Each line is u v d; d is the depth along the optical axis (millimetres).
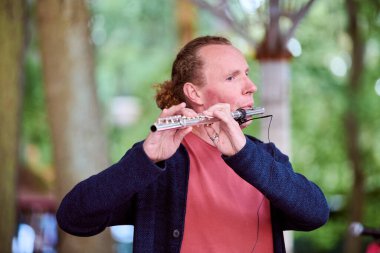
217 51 3557
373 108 18844
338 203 23312
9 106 9516
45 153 22672
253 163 3207
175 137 3246
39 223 20203
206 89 3547
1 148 9469
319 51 20688
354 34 18219
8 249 9508
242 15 8906
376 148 20844
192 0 8922
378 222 21359
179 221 3373
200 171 3480
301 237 23906
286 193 3270
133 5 26359
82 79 9547
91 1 10094
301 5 8727
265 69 8961
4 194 9484
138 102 28797
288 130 8992
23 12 9680
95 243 9484
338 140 22156
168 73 25859
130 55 28250
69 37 9469
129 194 3238
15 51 9562
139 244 3369
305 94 21375
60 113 9539
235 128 3230
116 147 28219
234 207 3432
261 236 3443
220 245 3383
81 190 3273
